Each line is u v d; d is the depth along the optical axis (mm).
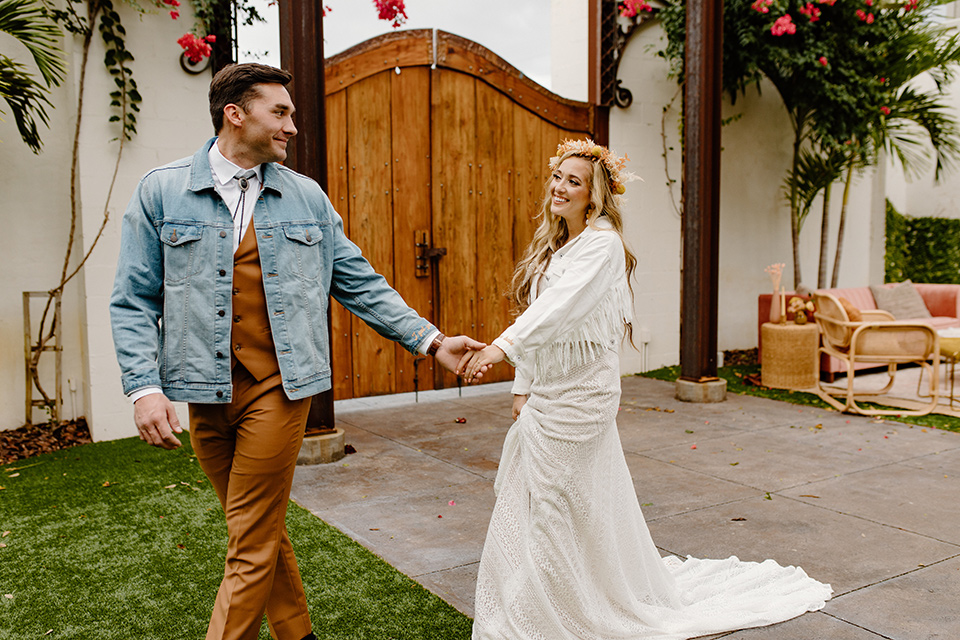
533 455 2059
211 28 4738
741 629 2271
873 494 3600
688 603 2391
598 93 6527
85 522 3219
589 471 2049
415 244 5809
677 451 4402
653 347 7172
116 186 4555
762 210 8016
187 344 1681
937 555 2863
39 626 2301
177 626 2305
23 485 3734
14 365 4574
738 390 6277
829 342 5664
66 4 4348
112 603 2459
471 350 1946
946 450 4391
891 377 5977
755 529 3158
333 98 5367
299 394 1740
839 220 8852
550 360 2061
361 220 5566
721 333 7863
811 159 7613
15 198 4488
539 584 1999
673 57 6574
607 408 2064
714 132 5645
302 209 1815
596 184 2100
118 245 4590
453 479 3871
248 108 1676
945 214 10961
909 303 7551
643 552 2252
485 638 2027
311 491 3676
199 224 1671
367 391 5797
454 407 5590
